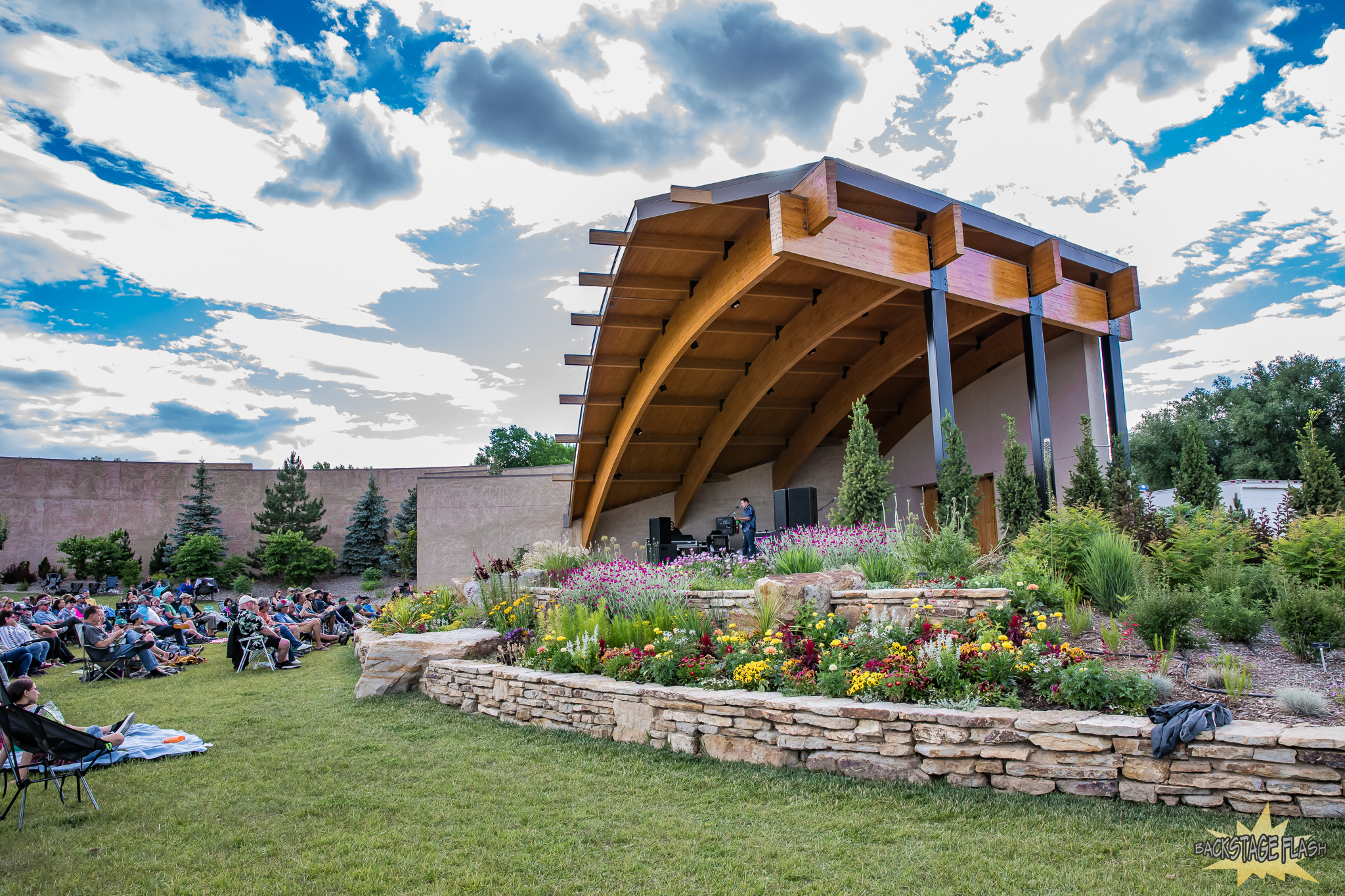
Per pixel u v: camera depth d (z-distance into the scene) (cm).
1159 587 715
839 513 1288
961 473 1258
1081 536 836
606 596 952
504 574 1216
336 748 677
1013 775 481
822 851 413
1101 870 368
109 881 394
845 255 1277
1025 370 1920
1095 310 1655
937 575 819
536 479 2716
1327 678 542
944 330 1371
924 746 512
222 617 1948
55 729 500
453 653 953
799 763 566
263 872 404
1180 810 429
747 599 822
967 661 576
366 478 4447
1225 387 3425
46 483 3841
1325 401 2853
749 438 2453
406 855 428
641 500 2677
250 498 4234
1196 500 1307
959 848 405
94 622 1111
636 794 528
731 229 1476
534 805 512
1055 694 526
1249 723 451
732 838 439
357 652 1266
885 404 2377
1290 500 1083
